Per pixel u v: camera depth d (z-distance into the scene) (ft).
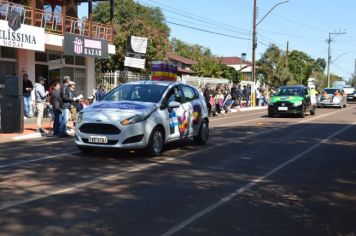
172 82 41.27
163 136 37.50
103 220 19.99
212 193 25.17
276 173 31.09
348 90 192.85
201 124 44.09
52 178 28.25
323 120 78.28
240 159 36.42
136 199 23.61
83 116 35.19
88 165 32.71
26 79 69.05
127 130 34.14
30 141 47.09
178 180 28.19
